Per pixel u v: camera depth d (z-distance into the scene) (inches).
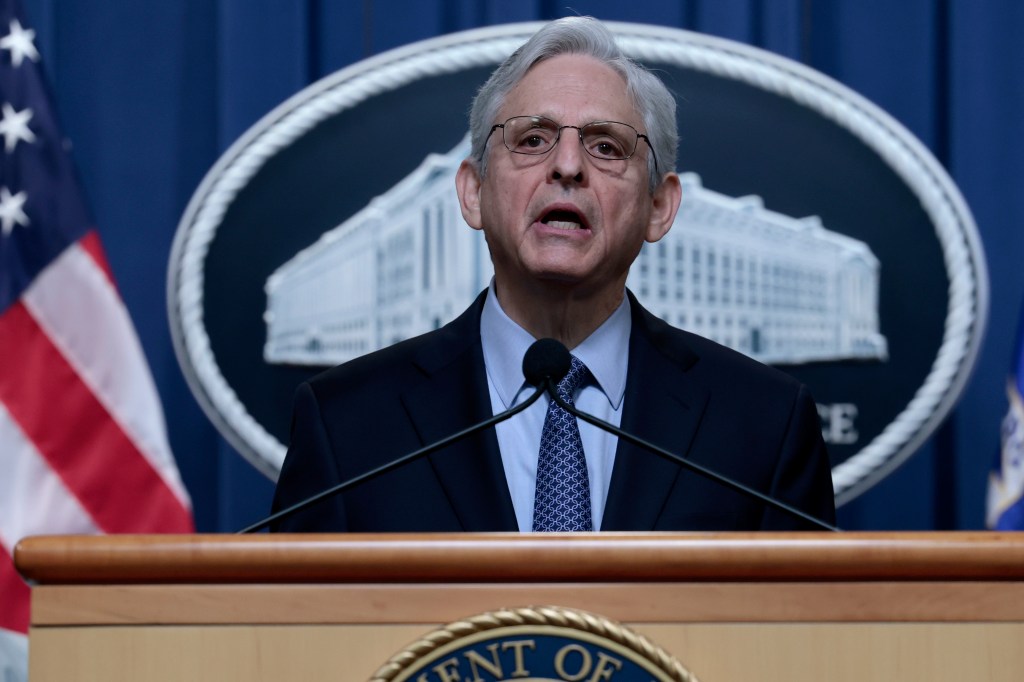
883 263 281.4
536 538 111.4
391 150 290.5
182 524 268.8
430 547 110.7
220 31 305.9
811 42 307.9
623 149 189.3
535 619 109.2
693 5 307.1
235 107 303.4
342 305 288.0
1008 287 295.4
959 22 303.3
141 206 305.4
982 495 291.3
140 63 309.4
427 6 307.4
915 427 277.1
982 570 111.0
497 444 180.9
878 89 304.0
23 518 260.7
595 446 187.0
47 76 289.6
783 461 186.9
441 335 200.7
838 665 110.3
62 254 271.4
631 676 108.3
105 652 109.8
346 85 291.6
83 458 267.3
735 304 283.7
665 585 111.3
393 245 288.8
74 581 110.7
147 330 301.6
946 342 278.4
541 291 188.2
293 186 289.7
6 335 266.1
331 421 188.2
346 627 110.7
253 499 295.1
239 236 288.7
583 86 189.0
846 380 280.8
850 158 283.7
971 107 300.8
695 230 285.1
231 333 286.8
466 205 206.7
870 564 110.4
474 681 108.7
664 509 176.4
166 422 299.9
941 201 280.5
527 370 150.3
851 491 277.6
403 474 180.5
